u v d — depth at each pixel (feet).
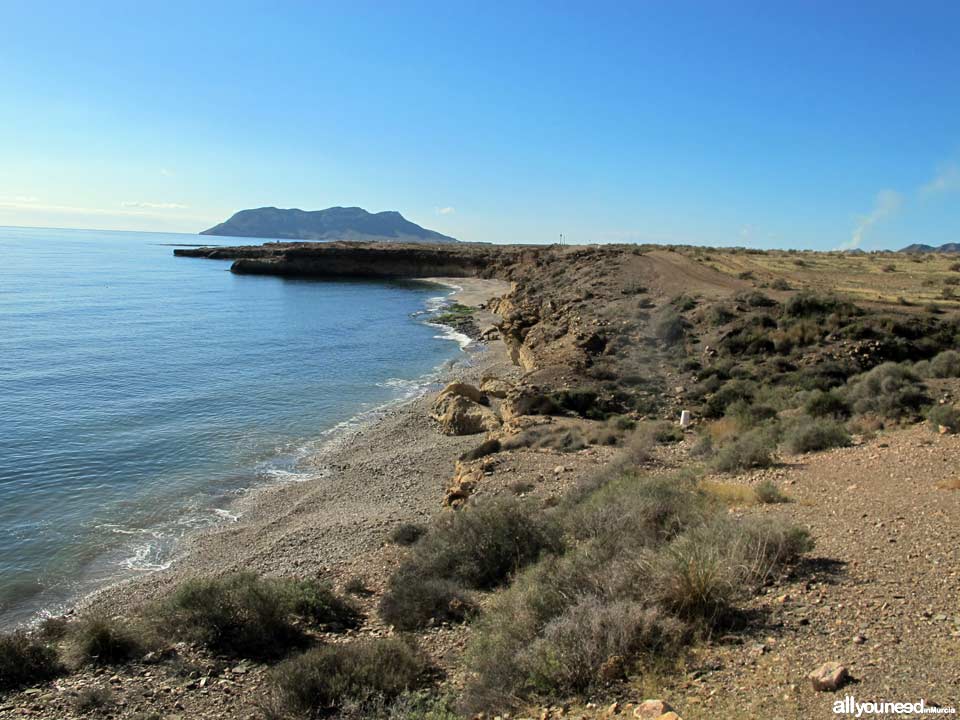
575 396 79.77
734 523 27.53
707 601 21.11
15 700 26.99
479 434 85.56
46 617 44.98
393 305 266.36
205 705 25.34
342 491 68.13
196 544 56.80
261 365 143.84
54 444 86.43
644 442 58.39
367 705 22.34
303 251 427.33
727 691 16.46
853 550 25.58
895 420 55.83
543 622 23.11
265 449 86.02
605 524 33.27
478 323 206.90
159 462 80.43
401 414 101.96
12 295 263.49
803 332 87.40
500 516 36.60
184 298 279.28
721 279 142.31
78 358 145.69
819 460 44.88
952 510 29.35
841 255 217.56
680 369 86.89
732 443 52.03
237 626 31.27
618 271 170.91
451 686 22.95
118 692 27.02
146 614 34.65
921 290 111.04
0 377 124.77
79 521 62.59
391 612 32.30
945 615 18.95
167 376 130.82
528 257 360.48
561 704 17.97
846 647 17.71
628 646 19.34
